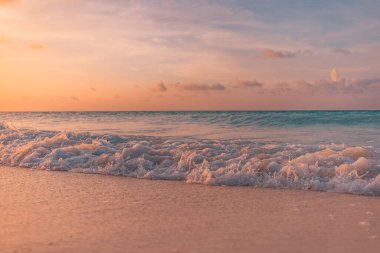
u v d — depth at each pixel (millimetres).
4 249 3764
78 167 8742
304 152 9094
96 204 5582
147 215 4996
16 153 10297
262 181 6941
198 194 6250
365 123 22328
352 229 4402
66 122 30250
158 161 8586
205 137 15562
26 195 6195
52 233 4242
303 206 5461
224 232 4301
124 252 3682
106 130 20141
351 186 6312
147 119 32469
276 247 3826
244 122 25016
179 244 3902
